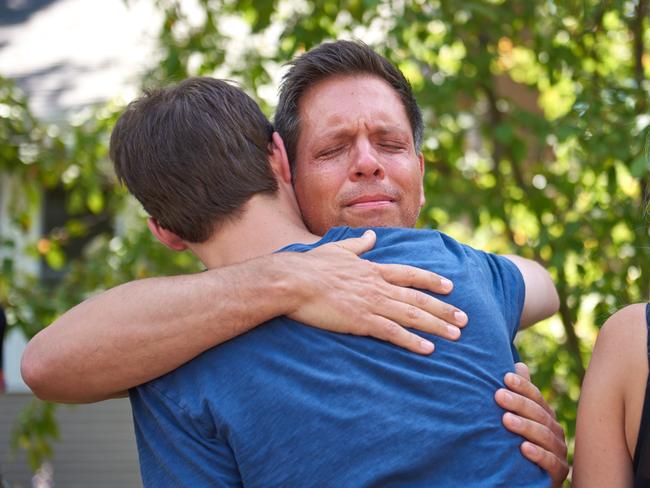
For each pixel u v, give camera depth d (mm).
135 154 1789
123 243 4469
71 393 1712
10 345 6629
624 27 3908
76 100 6270
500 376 1643
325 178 1863
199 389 1628
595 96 3574
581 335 3967
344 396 1549
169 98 1812
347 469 1510
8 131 4484
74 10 8070
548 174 3941
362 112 1853
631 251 3629
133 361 1653
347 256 1683
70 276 4570
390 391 1556
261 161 1792
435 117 3918
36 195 4668
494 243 4156
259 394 1579
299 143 1896
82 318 1715
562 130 3459
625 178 3850
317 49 1928
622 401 1688
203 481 1594
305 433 1534
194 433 1622
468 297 1686
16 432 4430
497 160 4176
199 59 4148
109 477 6801
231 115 1787
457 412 1562
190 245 1822
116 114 4438
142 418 1715
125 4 4543
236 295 1629
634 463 1665
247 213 1766
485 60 3873
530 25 3867
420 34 3760
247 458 1556
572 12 3732
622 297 3445
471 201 3871
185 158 1748
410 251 1734
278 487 1534
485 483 1535
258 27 3922
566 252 3504
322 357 1591
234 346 1640
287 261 1661
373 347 1601
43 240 4855
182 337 1631
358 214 1854
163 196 1771
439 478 1526
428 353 1604
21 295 4387
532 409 1635
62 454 6809
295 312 1625
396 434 1521
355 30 3775
